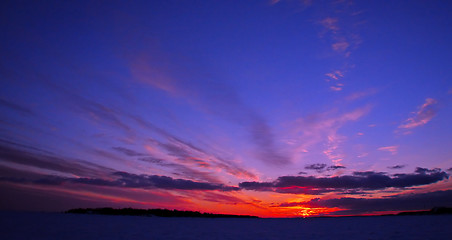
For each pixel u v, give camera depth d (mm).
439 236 30438
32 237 30609
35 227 39375
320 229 44125
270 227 49188
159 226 46812
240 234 37094
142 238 31250
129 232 36469
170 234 35562
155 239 30781
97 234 33656
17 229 36906
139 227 43812
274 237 33688
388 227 42562
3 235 31906
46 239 29516
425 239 28656
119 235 33250
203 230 42062
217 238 32656
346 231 39250
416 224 45906
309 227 48531
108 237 31562
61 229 37812
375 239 29938
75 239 29875
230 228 46781
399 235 32094
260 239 31969
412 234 32438
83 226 42406
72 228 39188
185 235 34938
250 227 49406
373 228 42094
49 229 37438
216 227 48188
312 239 31453
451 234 31656
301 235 35594
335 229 43312
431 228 38625
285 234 36938
